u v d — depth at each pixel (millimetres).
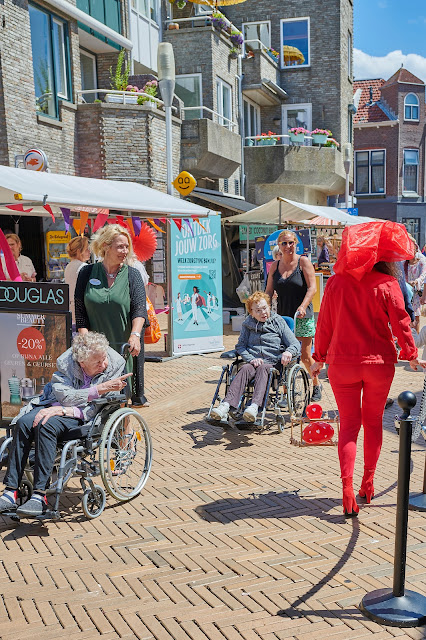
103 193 8047
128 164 15461
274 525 4293
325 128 26188
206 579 3586
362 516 4410
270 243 12898
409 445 3172
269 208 13406
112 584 3562
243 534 4160
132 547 4012
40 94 14086
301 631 3080
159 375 9742
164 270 16375
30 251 13633
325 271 17375
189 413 7391
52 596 3443
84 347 4613
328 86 25984
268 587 3482
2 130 12875
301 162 22812
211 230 11656
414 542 4008
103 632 3105
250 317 6602
